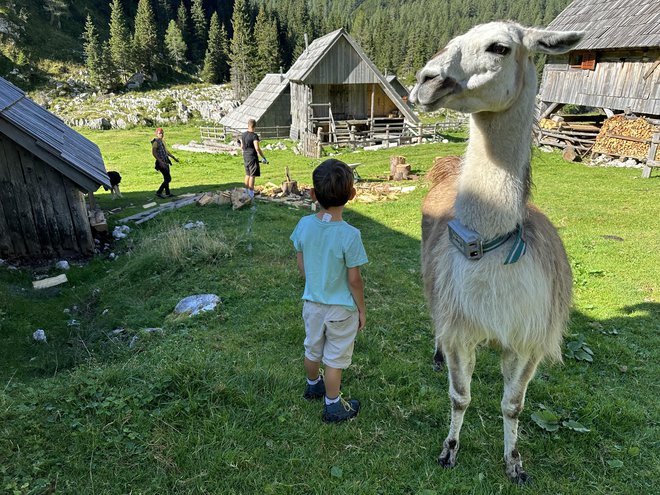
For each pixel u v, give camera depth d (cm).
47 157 743
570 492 291
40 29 6022
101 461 288
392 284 605
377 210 1045
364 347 450
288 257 690
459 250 258
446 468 306
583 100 1875
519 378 280
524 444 332
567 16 2022
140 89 5725
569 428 345
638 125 1545
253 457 301
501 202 240
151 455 294
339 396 345
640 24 1638
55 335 519
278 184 1502
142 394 340
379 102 2938
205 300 538
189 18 7906
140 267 670
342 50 2475
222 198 1068
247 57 5978
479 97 229
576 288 607
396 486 290
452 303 264
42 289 668
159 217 1016
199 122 4809
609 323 513
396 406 362
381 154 2134
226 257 680
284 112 3036
